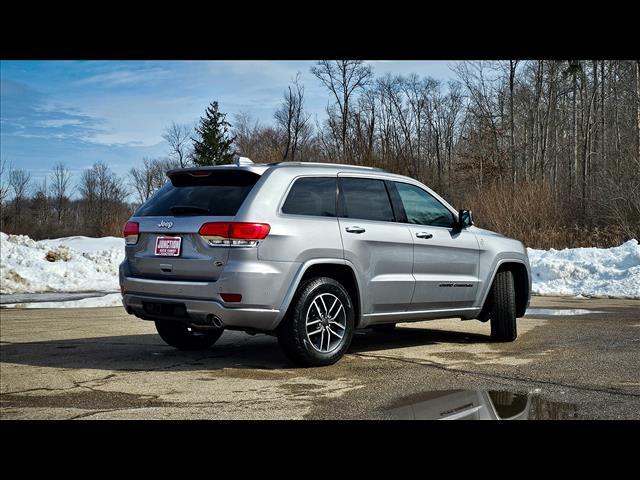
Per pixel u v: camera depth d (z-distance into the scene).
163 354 6.08
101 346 6.60
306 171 5.54
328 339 5.43
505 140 44.59
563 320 8.64
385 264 5.85
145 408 4.05
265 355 6.01
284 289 5.13
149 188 83.88
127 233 5.75
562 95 44.75
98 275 16.81
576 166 39.34
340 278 5.73
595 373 5.01
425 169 46.66
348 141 38.16
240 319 5.02
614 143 40.81
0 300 12.42
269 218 5.14
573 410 3.89
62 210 78.94
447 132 60.72
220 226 5.07
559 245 21.67
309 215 5.41
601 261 15.24
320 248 5.36
